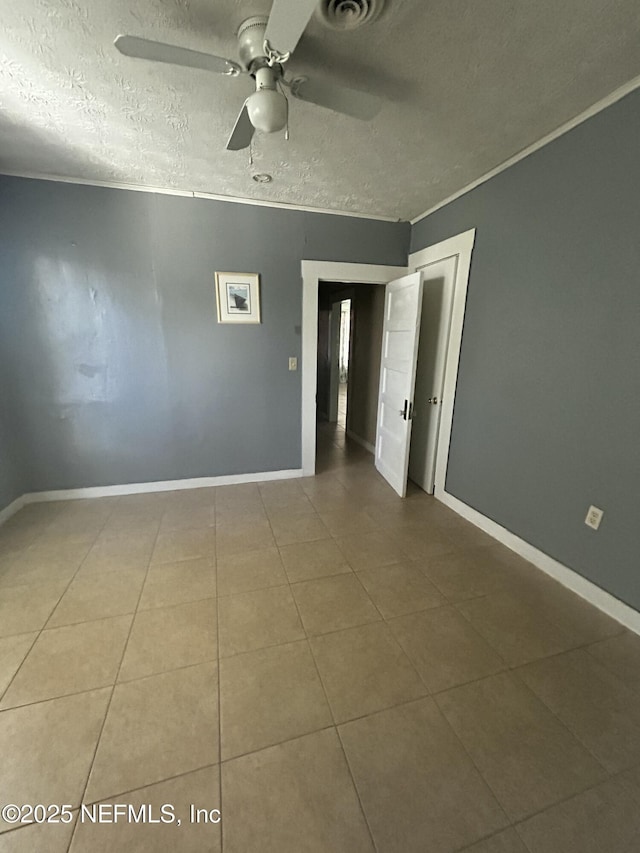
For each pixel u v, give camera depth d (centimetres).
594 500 187
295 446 353
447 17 123
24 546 237
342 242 316
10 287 259
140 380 298
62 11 121
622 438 173
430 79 154
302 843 100
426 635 169
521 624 177
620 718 133
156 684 144
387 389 346
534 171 205
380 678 148
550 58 141
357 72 150
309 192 271
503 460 242
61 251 262
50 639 164
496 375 243
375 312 400
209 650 160
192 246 284
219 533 256
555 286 199
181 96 165
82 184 255
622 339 170
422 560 227
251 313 309
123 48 114
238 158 221
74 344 279
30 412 281
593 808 108
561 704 138
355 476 362
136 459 312
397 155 216
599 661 157
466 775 115
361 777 115
